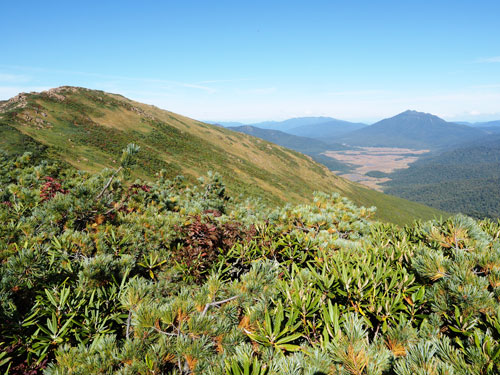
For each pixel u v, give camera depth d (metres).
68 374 1.86
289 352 1.97
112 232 4.05
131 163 5.02
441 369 1.35
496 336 1.73
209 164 85.19
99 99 86.75
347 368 1.51
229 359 1.66
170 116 115.25
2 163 8.05
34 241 3.49
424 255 2.71
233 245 4.86
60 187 6.04
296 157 144.00
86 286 2.67
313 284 2.51
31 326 2.35
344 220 5.64
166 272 4.26
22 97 65.69
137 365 1.81
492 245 3.11
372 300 2.15
